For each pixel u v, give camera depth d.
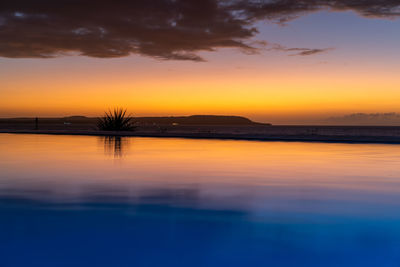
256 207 3.73
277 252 2.51
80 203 3.85
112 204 3.81
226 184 5.06
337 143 14.58
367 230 2.98
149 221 3.19
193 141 15.44
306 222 3.20
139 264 2.30
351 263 2.34
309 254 2.48
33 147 11.51
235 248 2.58
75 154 9.30
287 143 14.39
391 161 8.02
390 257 2.44
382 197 4.23
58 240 2.70
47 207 3.66
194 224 3.12
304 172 6.26
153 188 4.73
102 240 2.71
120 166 6.98
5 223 3.10
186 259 2.38
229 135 18.19
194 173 6.11
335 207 3.74
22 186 4.81
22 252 2.47
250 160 8.12
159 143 14.01
